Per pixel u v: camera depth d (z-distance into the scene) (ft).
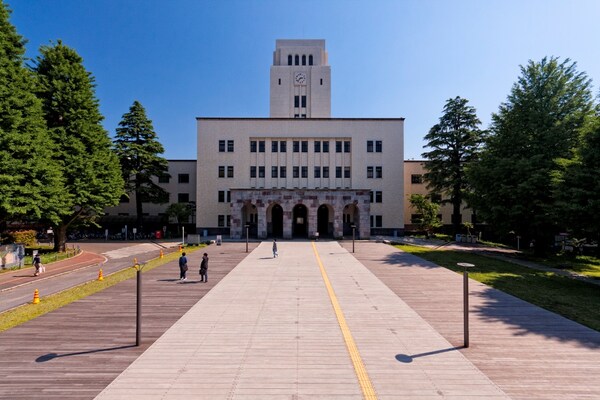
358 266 89.61
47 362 33.47
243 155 184.85
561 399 27.32
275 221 189.47
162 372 31.45
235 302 55.26
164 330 42.45
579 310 51.72
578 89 106.83
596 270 86.69
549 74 107.45
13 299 57.82
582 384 29.71
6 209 84.99
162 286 66.74
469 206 123.24
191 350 36.37
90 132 121.70
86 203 122.01
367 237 169.37
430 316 48.32
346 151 187.83
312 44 241.96
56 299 56.59
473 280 72.18
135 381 29.78
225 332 41.75
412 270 83.92
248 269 85.56
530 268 87.76
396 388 28.71
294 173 185.16
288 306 53.01
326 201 169.37
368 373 31.35
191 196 206.49
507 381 30.09
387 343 38.42
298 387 28.78
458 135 159.33
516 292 62.28
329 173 185.68
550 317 48.21
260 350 36.42
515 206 97.96
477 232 181.47
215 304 54.13
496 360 34.30
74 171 114.11
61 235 122.21
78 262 100.83
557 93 106.01
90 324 44.62
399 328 43.27
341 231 169.07
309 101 233.96
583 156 72.18
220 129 185.78
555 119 104.68
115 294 60.44
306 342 38.63
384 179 186.50
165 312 49.93
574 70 106.83
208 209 183.32
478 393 28.04
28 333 41.27
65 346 37.37
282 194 169.48
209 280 72.38
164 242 159.43
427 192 204.74
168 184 206.18
